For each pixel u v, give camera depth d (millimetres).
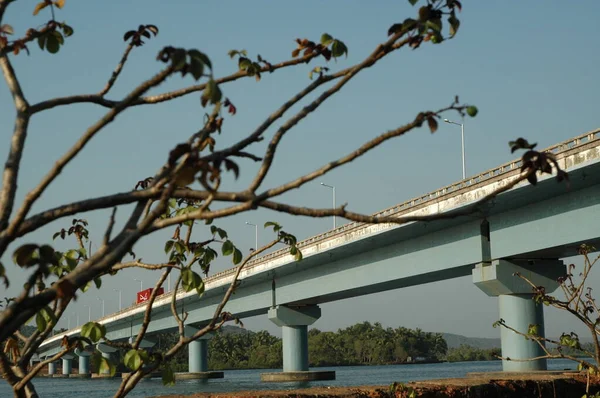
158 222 3910
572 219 40312
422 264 51812
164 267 5918
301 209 3988
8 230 3699
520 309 45812
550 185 38312
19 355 5531
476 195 42812
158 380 110188
